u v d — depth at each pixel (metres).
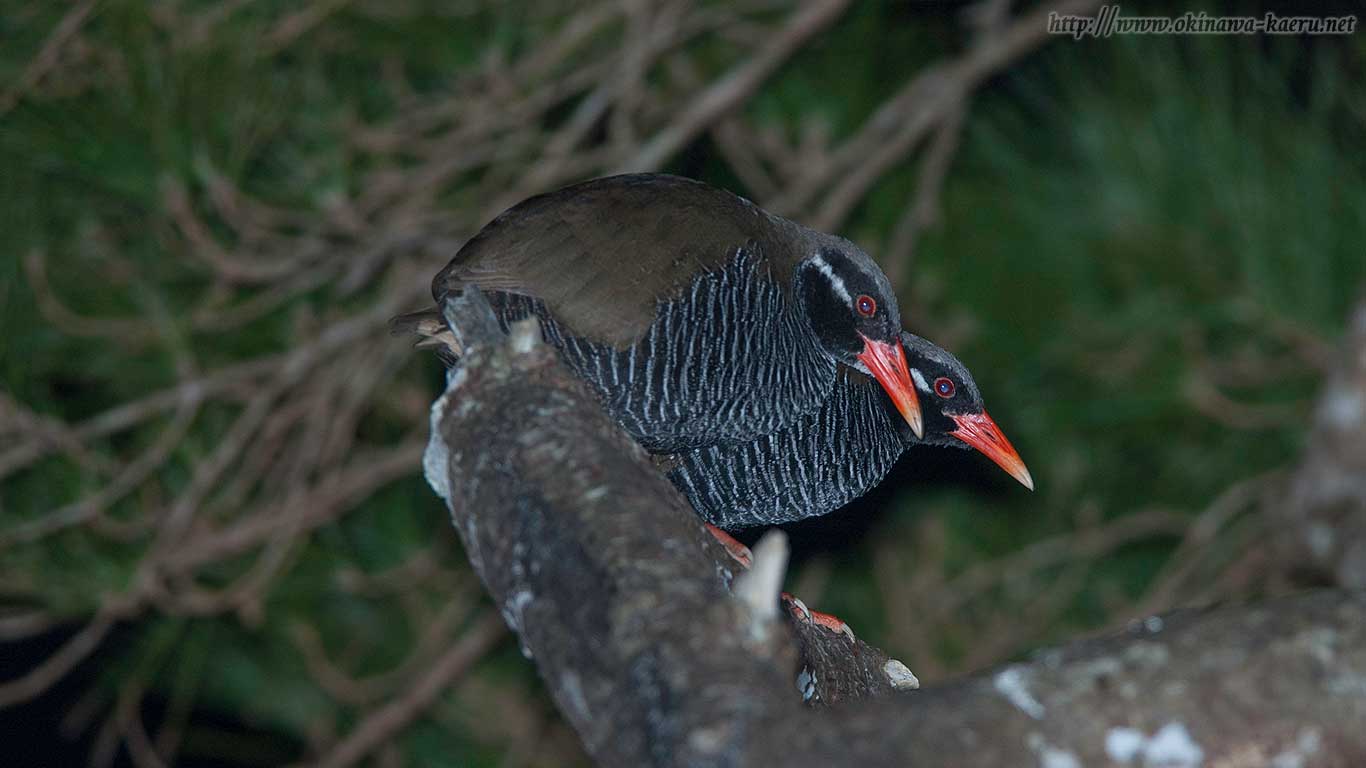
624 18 11.78
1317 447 10.57
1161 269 10.96
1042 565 12.44
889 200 12.55
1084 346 11.34
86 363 10.61
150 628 11.92
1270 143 11.05
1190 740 3.79
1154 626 4.07
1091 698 3.82
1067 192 11.25
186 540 11.05
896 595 12.71
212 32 9.66
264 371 11.13
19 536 10.20
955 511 12.59
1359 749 3.79
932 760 3.71
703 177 12.89
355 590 11.80
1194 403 11.26
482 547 4.89
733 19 12.40
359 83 10.99
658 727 3.87
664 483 5.06
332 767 12.15
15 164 9.79
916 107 12.39
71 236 10.32
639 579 4.25
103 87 9.53
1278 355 11.29
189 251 10.57
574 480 4.73
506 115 11.23
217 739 12.73
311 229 10.86
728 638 3.97
